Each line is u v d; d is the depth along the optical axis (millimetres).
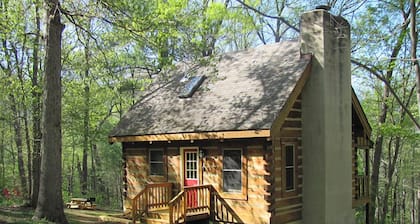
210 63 15984
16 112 24469
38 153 17484
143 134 15227
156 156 15898
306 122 13727
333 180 13602
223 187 13719
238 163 13398
